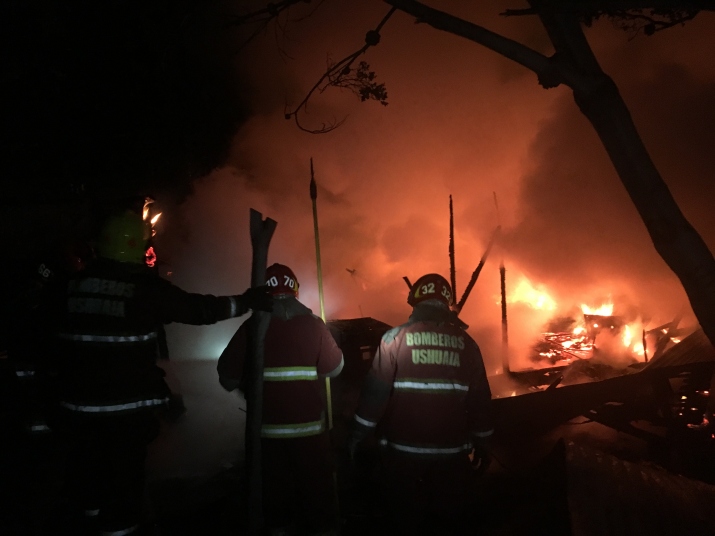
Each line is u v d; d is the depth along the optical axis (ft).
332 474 11.41
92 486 9.48
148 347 9.80
